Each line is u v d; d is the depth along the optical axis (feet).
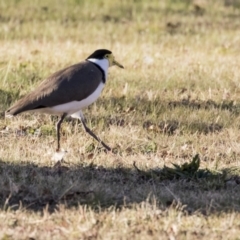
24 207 32.22
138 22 83.82
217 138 44.16
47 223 30.53
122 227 30.22
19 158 38.88
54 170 37.29
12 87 52.90
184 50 69.62
